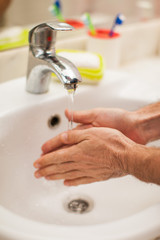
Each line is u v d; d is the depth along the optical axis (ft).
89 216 3.00
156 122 3.07
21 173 3.14
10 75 3.56
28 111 3.06
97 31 4.08
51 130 3.30
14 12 3.48
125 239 2.07
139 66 4.62
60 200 3.16
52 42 2.85
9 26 3.50
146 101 3.41
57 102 3.22
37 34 2.81
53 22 2.63
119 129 3.11
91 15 4.23
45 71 2.99
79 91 3.35
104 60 3.92
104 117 3.11
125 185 3.20
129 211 2.98
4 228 2.07
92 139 2.57
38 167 2.73
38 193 3.16
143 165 2.41
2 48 3.42
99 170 2.66
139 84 3.70
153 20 5.07
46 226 2.11
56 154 2.65
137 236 2.10
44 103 3.13
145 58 4.97
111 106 3.55
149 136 3.12
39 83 3.14
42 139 3.26
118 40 3.92
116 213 3.00
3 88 3.25
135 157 2.43
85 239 2.04
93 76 3.38
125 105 3.52
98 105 3.51
